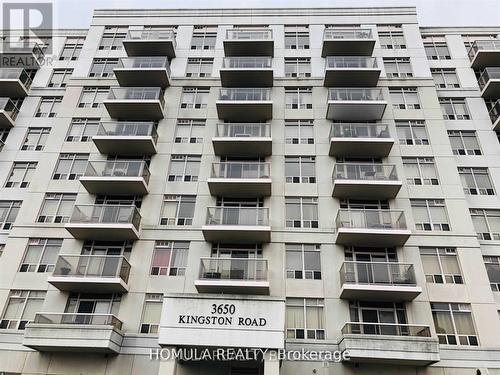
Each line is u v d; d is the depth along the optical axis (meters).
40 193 20.61
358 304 17.08
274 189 20.03
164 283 17.70
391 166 19.38
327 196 19.73
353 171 19.41
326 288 17.30
